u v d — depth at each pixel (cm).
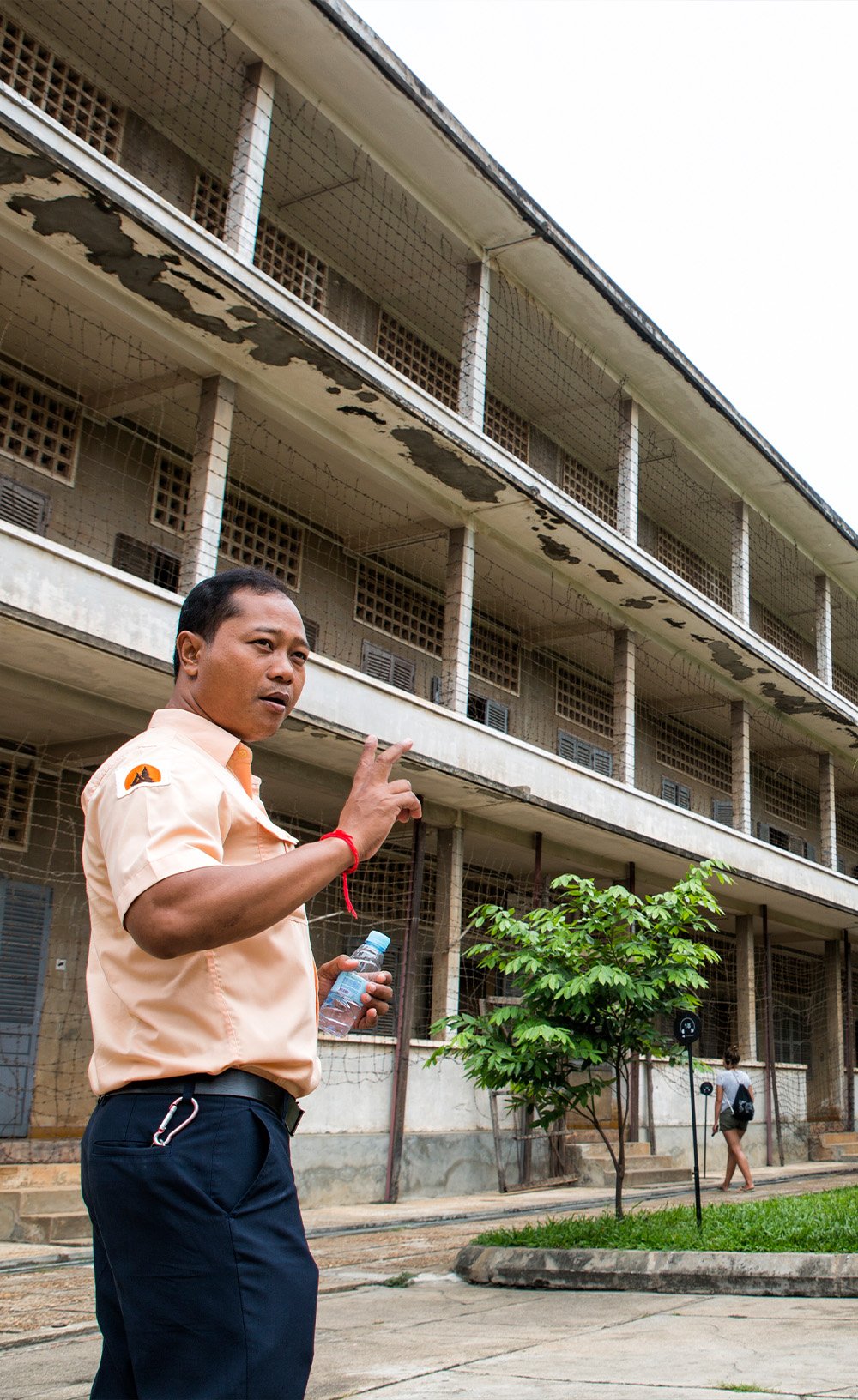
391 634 1504
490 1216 1078
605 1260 700
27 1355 508
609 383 1616
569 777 1454
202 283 986
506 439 1658
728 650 1777
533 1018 805
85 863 191
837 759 2289
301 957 188
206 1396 157
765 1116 1836
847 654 2597
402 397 1167
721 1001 2127
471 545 1377
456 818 1349
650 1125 1525
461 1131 1269
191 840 172
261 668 206
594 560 1499
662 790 1992
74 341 1061
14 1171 884
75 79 1110
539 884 1427
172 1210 163
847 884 2086
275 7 1051
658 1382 434
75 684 966
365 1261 809
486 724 1614
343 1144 1130
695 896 818
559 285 1431
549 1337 540
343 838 179
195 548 1039
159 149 1190
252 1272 163
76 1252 784
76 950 1112
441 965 1309
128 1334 166
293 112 1160
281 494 1347
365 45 1098
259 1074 176
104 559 1154
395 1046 1200
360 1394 424
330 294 1391
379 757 192
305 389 1138
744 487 1908
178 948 164
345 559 1455
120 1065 174
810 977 2405
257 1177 169
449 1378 452
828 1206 860
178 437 1237
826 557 2144
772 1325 557
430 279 1422
